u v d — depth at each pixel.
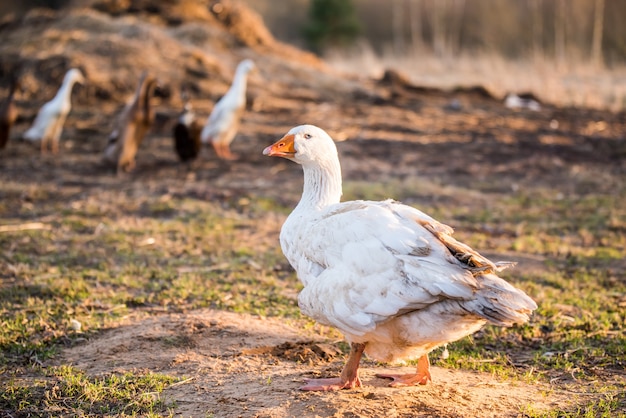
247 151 13.20
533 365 5.45
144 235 8.62
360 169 12.03
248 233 8.90
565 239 8.79
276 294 6.86
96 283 7.07
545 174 12.04
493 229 9.09
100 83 15.82
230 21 20.06
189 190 10.62
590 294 6.89
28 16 18.38
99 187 10.77
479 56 25.98
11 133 13.79
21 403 4.75
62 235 8.59
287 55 20.03
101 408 4.69
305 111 16.20
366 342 4.65
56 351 5.62
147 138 14.01
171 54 17.20
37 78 15.86
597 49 23.25
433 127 15.45
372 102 17.84
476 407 4.59
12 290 6.82
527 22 29.27
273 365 5.28
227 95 12.57
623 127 15.90
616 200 10.51
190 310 6.43
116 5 19.22
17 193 10.30
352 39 32.22
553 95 20.22
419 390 4.82
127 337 5.72
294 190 10.91
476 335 6.00
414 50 29.36
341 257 4.41
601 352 5.61
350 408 4.51
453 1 32.53
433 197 10.52
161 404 4.71
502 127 15.73
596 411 4.59
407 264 4.19
